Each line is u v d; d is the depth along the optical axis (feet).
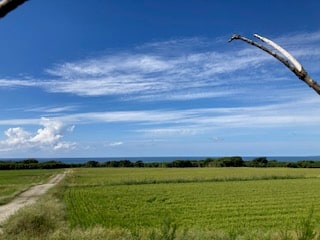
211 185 251.19
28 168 577.84
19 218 65.62
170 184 265.95
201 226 104.73
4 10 4.80
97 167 604.49
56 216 72.90
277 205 150.92
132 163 624.18
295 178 309.01
